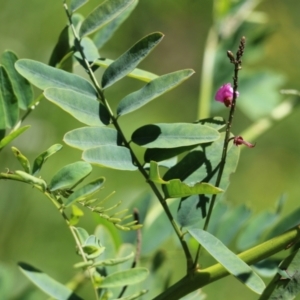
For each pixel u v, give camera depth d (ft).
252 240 2.55
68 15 2.27
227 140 2.18
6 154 3.41
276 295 2.15
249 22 3.09
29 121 3.57
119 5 2.26
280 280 2.16
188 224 2.23
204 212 2.24
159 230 2.57
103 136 2.18
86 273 2.57
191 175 2.21
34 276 2.30
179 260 3.50
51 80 2.21
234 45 2.99
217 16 3.04
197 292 2.39
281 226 2.52
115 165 2.17
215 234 2.54
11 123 2.30
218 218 2.53
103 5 2.26
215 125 2.21
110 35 2.40
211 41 2.98
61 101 2.18
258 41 3.08
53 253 3.58
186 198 2.24
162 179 2.19
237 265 2.15
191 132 2.19
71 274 3.59
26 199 3.47
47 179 3.60
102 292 2.32
